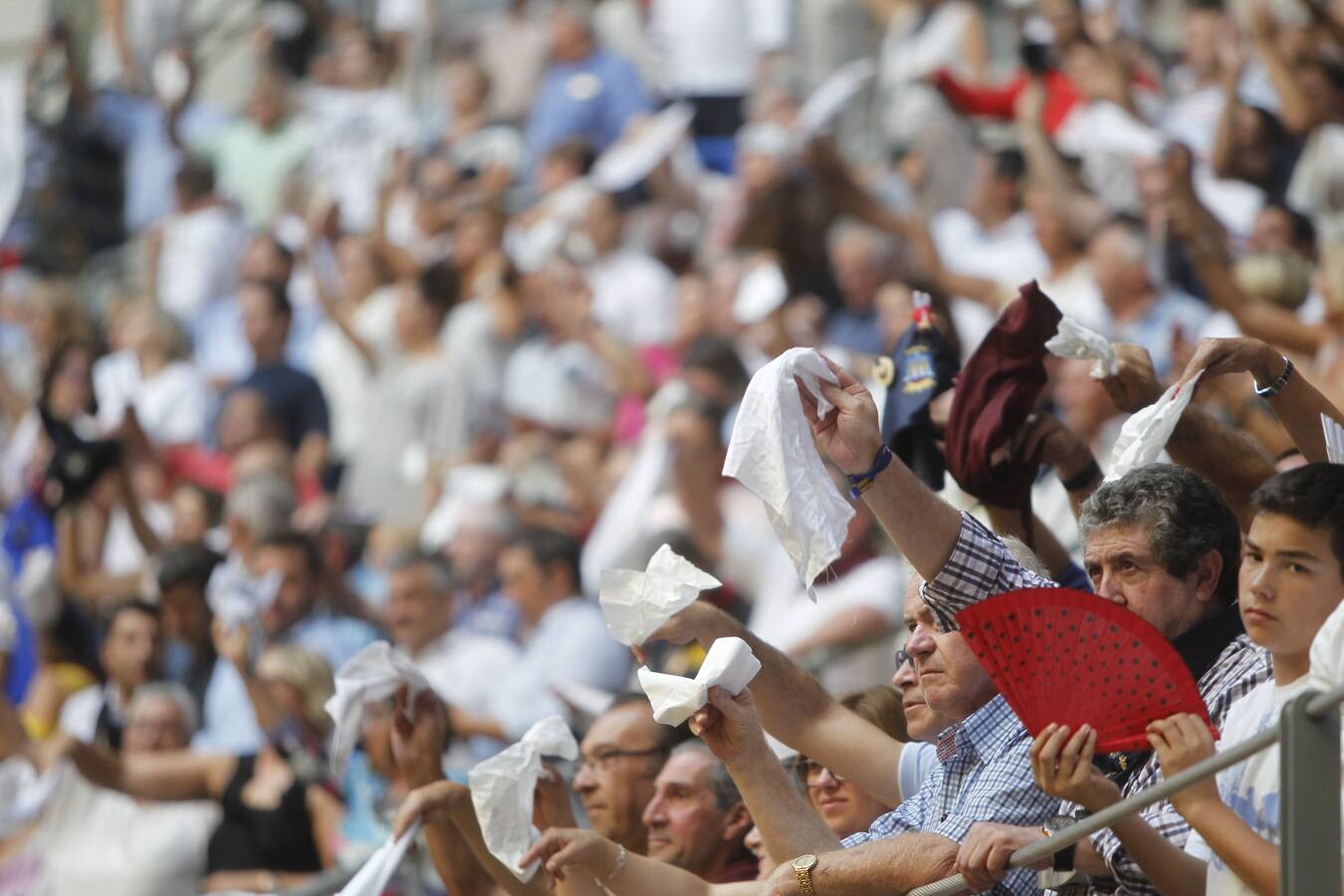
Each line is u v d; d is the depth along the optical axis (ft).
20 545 108.17
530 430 112.98
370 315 128.16
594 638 88.02
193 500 111.34
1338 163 102.58
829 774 49.06
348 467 119.55
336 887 68.03
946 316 62.13
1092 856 37.63
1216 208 100.07
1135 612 36.58
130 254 156.25
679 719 41.55
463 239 122.01
